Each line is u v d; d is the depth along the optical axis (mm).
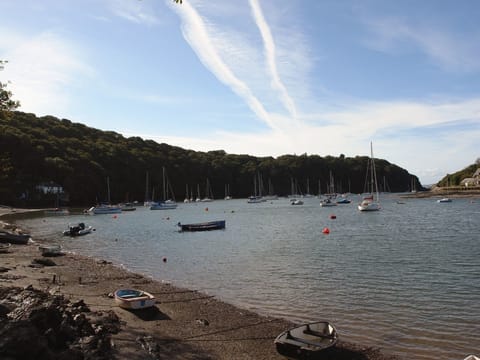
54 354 11516
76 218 100688
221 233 62312
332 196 197750
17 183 128875
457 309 21109
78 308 18656
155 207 137125
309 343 14969
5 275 27359
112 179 161250
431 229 60656
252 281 28297
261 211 121562
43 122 183750
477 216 83625
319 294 24500
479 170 197000
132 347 15039
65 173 144250
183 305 22141
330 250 41594
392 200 169625
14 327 11188
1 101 26172
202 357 15258
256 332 18047
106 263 35250
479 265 31844
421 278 27953
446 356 15500
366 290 25141
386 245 44406
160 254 42094
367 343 16875
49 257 37625
